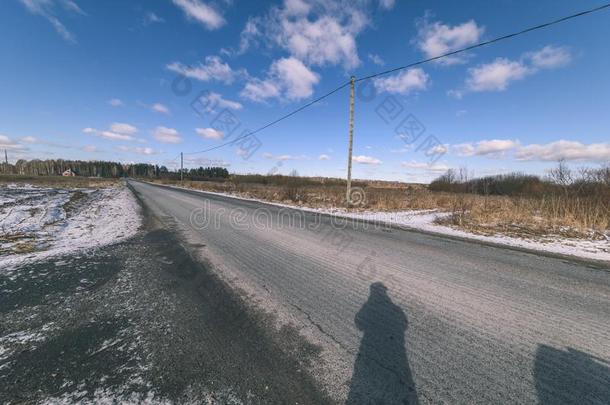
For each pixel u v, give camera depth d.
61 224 9.07
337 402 1.87
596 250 6.39
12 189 26.97
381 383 2.05
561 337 2.69
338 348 2.47
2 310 3.11
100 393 1.91
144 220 9.91
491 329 2.82
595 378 2.13
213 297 3.51
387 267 4.82
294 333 2.70
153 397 1.88
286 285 3.93
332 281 4.11
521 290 3.87
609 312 3.24
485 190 25.92
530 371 2.20
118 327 2.78
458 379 2.10
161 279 4.12
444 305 3.35
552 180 15.66
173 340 2.56
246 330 2.75
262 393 1.94
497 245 6.78
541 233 8.50
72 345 2.46
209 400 1.87
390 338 2.64
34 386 1.97
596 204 10.51
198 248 5.99
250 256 5.41
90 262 4.91
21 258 5.09
